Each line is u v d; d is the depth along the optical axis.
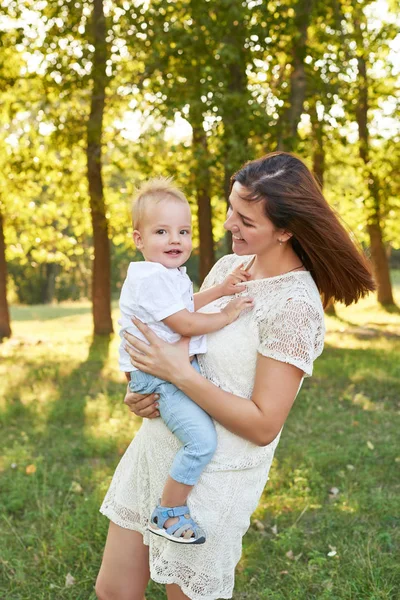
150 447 2.63
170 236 2.61
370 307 22.81
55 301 43.25
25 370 11.27
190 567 2.56
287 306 2.42
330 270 2.53
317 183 2.54
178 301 2.50
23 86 16.78
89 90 16.31
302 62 12.23
